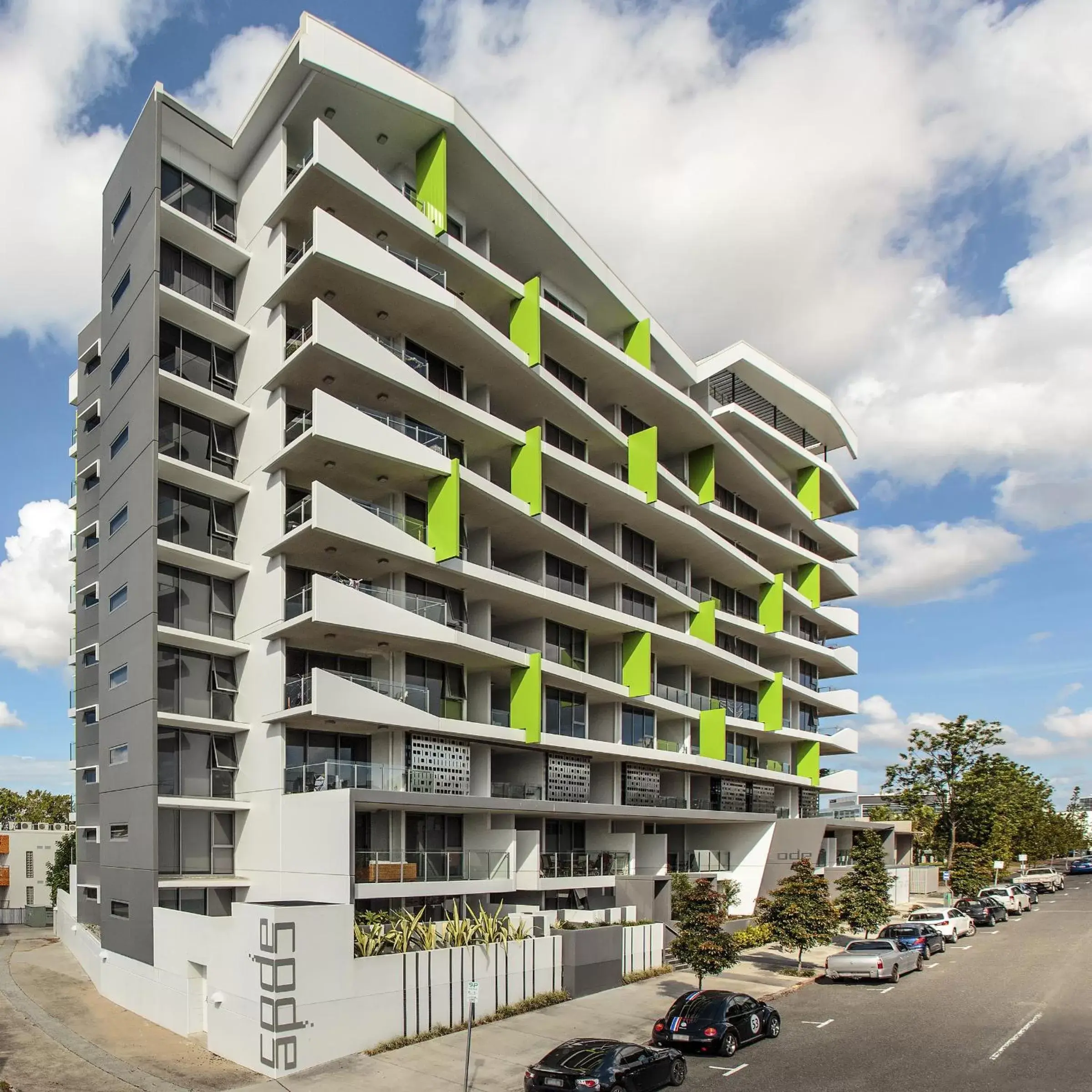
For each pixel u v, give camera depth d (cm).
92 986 2998
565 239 3688
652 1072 1786
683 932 2756
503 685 3656
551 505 3850
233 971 2095
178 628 2945
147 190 3080
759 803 5181
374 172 2936
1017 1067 1938
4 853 6406
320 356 2795
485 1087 1833
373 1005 2125
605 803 4034
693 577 5194
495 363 3394
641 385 4197
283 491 2934
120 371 3253
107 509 3278
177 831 2842
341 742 3064
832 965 3006
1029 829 8300
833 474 6159
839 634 6662
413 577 3159
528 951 2583
